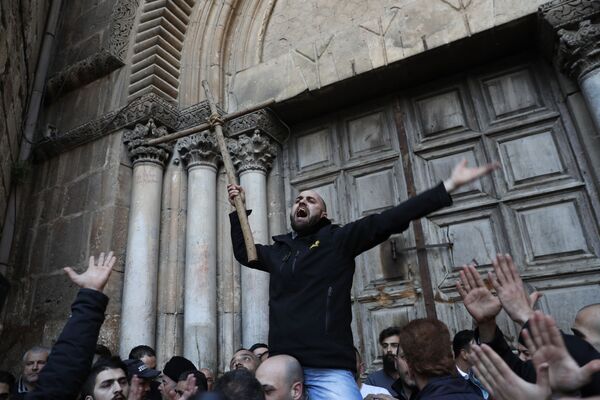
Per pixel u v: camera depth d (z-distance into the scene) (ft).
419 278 13.85
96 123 17.13
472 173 5.63
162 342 14.28
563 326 11.73
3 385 9.12
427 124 15.46
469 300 5.71
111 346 13.80
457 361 8.89
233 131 16.71
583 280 11.85
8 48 14.83
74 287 15.06
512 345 12.04
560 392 3.60
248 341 14.14
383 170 15.56
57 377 4.84
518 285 5.34
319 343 5.85
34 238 17.04
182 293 14.97
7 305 16.25
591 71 12.00
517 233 13.00
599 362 3.49
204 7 18.85
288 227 16.44
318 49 16.56
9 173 16.98
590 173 12.45
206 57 18.08
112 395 6.40
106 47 18.75
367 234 6.16
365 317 14.30
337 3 17.66
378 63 15.12
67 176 17.42
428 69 15.34
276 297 6.55
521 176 13.43
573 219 12.42
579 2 12.42
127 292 14.33
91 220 15.81
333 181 16.26
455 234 13.83
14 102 16.55
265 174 16.58
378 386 11.00
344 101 16.72
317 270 6.30
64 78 19.11
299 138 17.61
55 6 20.65
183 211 16.05
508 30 13.80
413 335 5.57
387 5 16.43
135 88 17.12
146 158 16.15
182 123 16.87
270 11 18.93
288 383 5.30
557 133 13.34
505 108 14.38
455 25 14.34
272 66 17.20
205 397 3.18
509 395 3.78
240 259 7.83
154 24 17.85
